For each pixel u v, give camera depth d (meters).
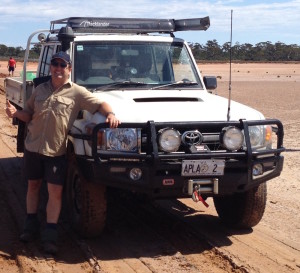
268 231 4.50
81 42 4.65
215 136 3.90
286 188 5.95
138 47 4.78
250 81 29.56
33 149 3.88
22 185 5.71
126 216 4.82
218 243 4.18
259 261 3.83
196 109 4.03
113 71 4.63
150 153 3.73
